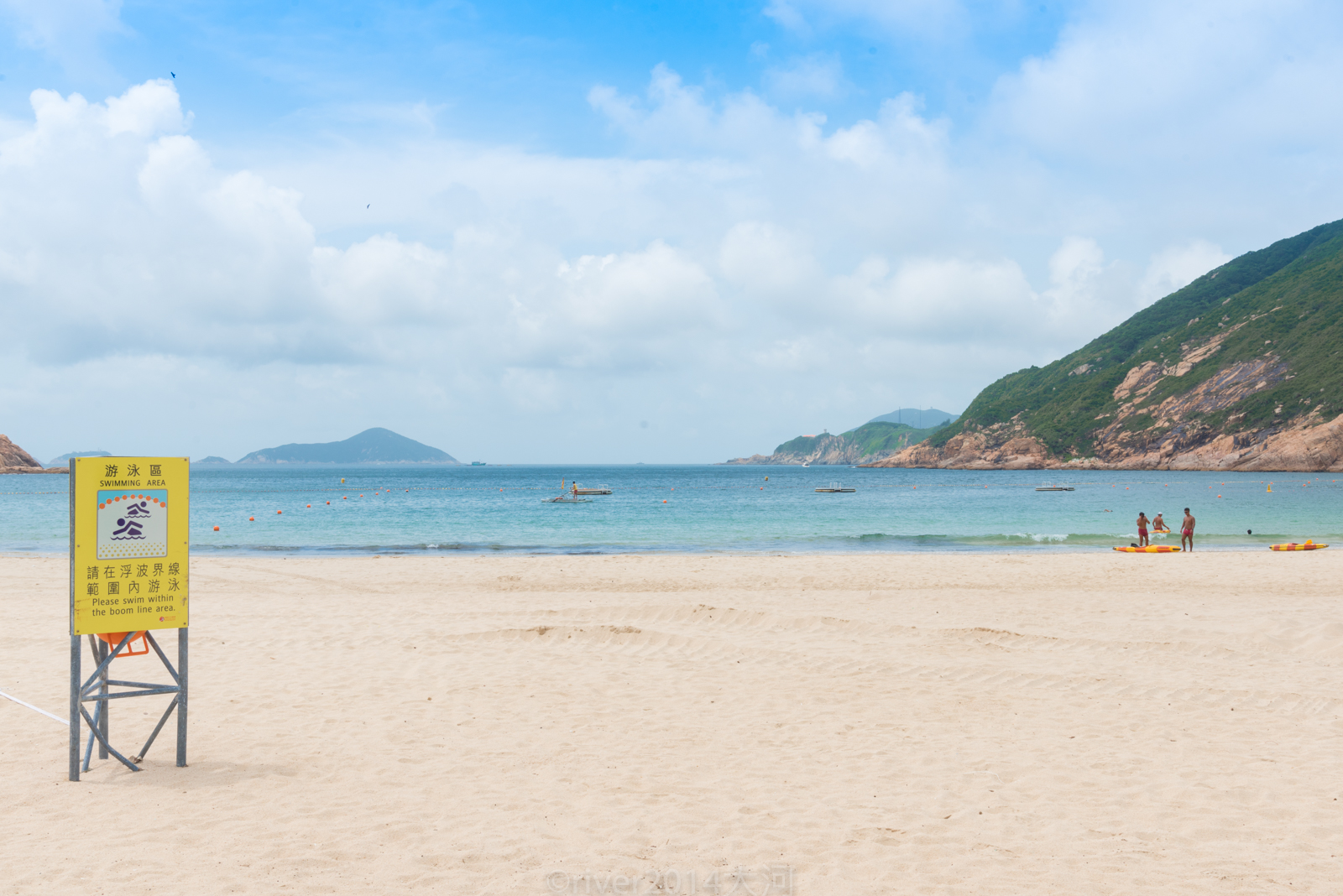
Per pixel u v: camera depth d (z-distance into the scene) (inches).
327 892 168.1
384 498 2851.9
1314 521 1577.3
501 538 1326.3
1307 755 266.7
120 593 232.8
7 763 250.1
